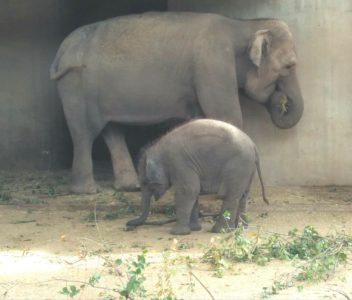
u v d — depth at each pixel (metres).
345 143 13.68
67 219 11.65
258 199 12.84
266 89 12.88
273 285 8.23
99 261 9.29
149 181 10.74
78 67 13.07
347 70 13.59
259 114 13.74
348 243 9.65
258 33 12.38
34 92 15.45
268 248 9.57
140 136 15.41
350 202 12.61
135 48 12.88
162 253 9.19
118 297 7.88
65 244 10.15
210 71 12.49
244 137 10.72
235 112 12.59
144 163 10.84
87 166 13.29
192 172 10.59
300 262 9.12
